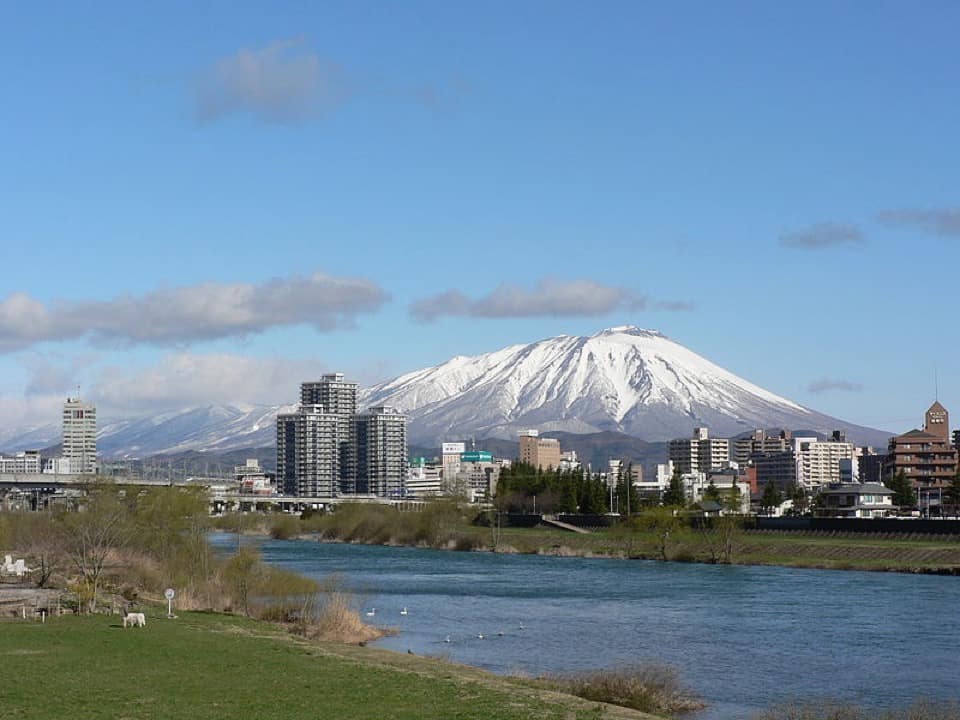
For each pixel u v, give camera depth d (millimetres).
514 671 93938
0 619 113375
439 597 169500
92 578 146250
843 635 125625
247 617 125688
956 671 102375
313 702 69438
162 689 73312
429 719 64250
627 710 72000
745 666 104938
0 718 62594
